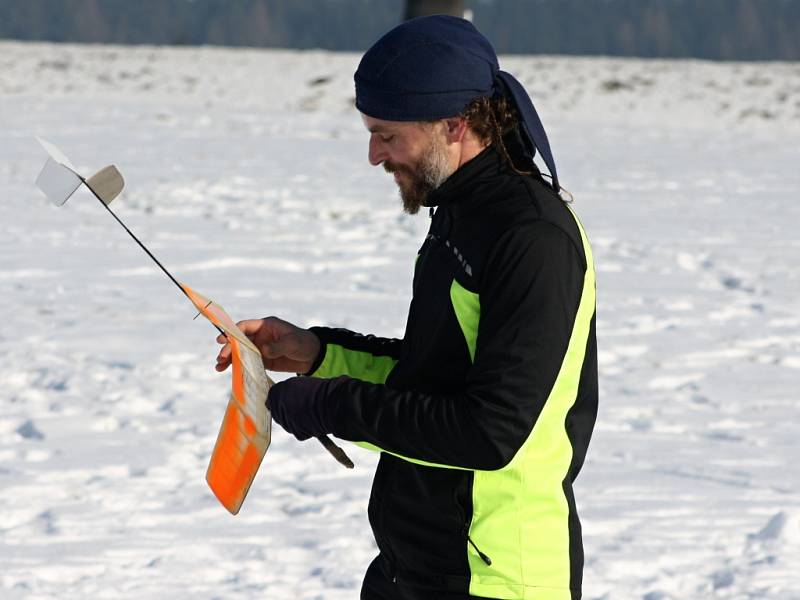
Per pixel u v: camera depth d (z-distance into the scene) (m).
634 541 12.99
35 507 13.55
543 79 77.06
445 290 6.02
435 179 6.08
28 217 31.91
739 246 30.91
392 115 6.01
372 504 6.57
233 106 65.00
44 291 23.91
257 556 12.42
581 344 5.96
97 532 12.92
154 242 29.20
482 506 6.05
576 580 6.23
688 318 23.30
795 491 14.65
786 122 66.62
